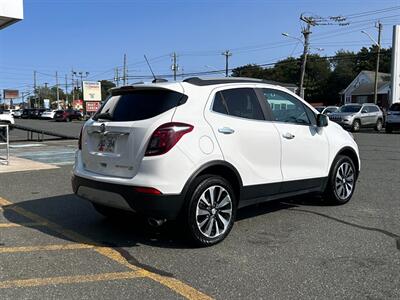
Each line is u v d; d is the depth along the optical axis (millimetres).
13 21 12836
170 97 5094
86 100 70562
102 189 5164
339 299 3867
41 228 5934
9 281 4203
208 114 5258
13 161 12398
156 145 4828
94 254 4941
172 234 5652
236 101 5633
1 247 5168
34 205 7223
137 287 4090
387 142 19531
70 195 7953
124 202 4984
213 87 5465
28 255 4902
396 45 35125
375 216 6539
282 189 6062
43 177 9820
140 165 4883
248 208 7000
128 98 5402
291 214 6641
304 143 6379
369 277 4328
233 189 5523
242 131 5504
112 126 5211
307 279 4273
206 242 5137
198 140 5039
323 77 93625
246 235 5617
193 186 4980
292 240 5426
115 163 5145
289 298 3883
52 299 3842
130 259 4789
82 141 5684
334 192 7012
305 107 6629
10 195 7957
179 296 3910
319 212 6754
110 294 3945
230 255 4906
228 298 3877
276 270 4488
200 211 5070
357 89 70188
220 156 5215
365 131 29750
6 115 33125
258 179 5691
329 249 5109
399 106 26859
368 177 9883
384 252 5016
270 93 6137
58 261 4727
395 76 35281
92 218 6430
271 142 5848
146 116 5055
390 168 11250
